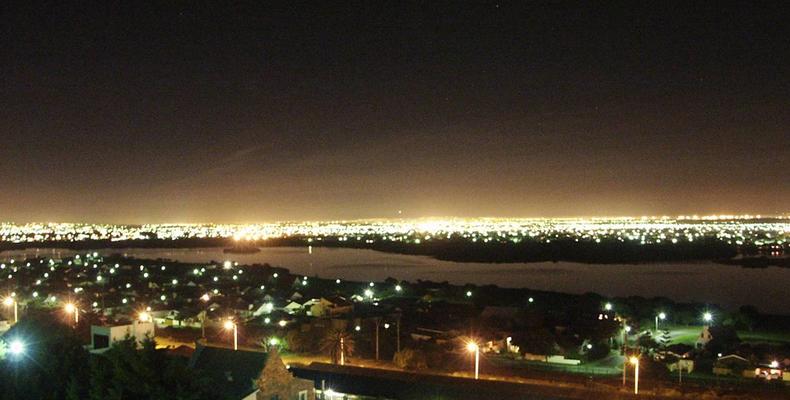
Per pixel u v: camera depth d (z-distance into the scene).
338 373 57.16
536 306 123.25
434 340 88.31
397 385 54.34
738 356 77.06
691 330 102.69
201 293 140.00
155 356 32.19
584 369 73.38
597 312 112.06
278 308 118.06
